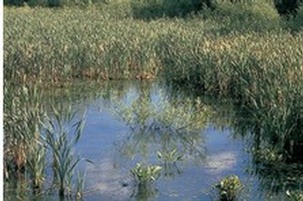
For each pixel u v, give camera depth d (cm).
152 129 1820
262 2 3809
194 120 1936
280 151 1535
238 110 2084
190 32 3030
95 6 4609
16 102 1401
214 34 3123
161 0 4388
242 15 3709
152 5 4372
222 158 1556
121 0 4478
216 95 2353
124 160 1529
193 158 1555
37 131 1362
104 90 2436
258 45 2422
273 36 2731
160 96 2342
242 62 2208
